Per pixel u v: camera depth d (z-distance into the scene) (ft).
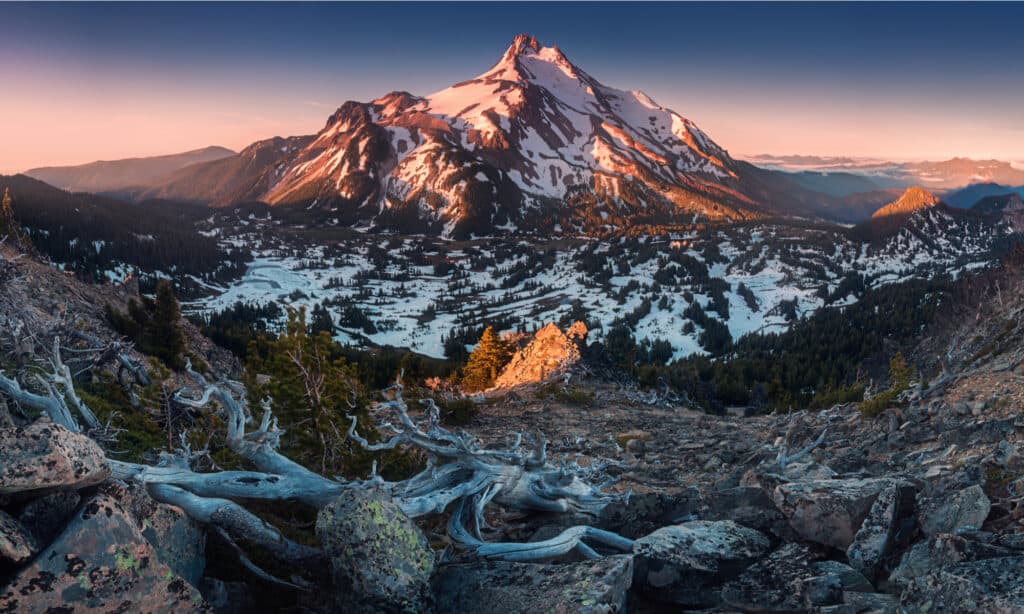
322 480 27.20
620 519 33.94
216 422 44.04
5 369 39.91
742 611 24.25
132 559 17.48
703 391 253.65
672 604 25.86
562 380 127.75
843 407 77.41
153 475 23.54
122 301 164.35
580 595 20.81
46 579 15.92
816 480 31.65
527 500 33.88
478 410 95.30
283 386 44.70
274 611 23.22
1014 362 60.39
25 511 17.17
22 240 161.48
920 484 30.86
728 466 57.82
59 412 25.73
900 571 23.48
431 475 30.53
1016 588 17.67
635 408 104.27
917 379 77.30
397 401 31.27
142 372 53.16
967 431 43.21
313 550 23.34
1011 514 24.23
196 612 18.62
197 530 23.03
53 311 86.69
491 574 23.36
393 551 21.52
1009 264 238.68
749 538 28.76
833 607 22.09
